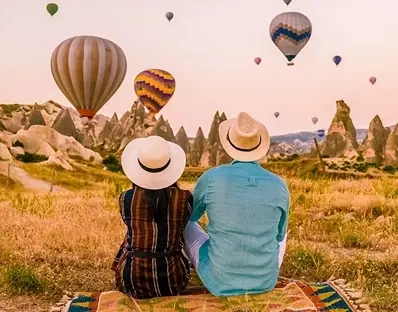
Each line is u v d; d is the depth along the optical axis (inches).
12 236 297.9
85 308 179.9
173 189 184.1
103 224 327.0
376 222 361.1
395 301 204.1
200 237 196.4
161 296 185.9
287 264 248.4
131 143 193.6
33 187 486.6
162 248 183.2
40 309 203.0
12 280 223.1
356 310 180.4
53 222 330.0
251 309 174.6
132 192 183.9
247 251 181.8
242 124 188.4
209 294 187.5
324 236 321.1
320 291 194.9
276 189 183.3
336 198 421.7
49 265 253.4
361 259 258.5
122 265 186.5
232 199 180.5
